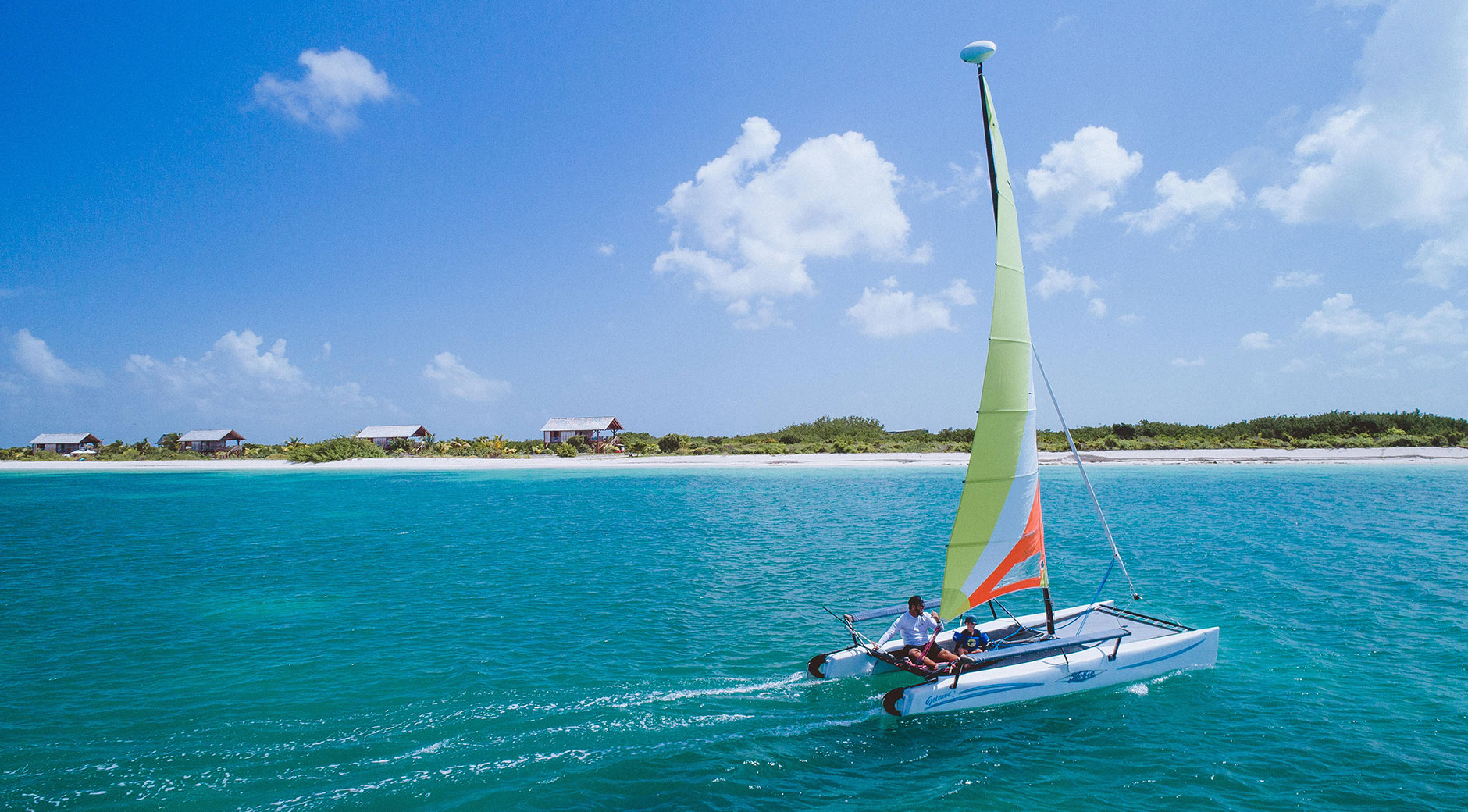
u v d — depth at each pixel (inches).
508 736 348.2
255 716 372.8
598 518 1157.7
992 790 298.5
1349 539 856.3
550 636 506.9
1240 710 375.9
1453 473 1736.0
